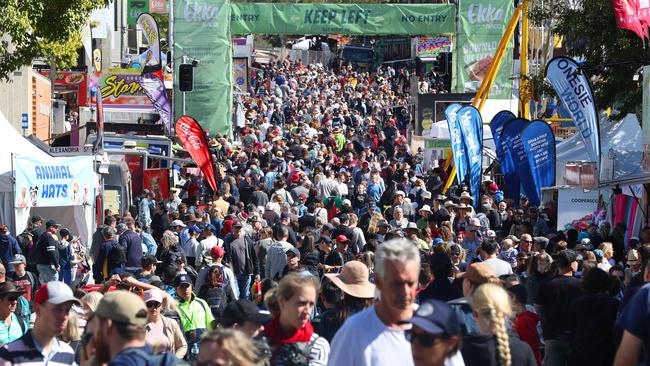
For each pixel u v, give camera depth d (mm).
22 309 23859
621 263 37438
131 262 42906
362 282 19312
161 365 12617
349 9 93625
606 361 20141
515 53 98062
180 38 91812
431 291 20969
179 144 81875
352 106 146375
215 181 61000
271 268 38406
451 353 11898
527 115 70250
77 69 87250
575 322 21141
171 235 41250
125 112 84750
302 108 128750
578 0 59625
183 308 25875
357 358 13008
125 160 67062
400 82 173000
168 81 97250
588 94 46688
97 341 12922
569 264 23922
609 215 46094
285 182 65812
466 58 93062
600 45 56594
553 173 50375
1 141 44594
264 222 46156
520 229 45531
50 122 80875
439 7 93000
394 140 95875
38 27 54031
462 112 54844
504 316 14508
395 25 93750
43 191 44125
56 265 42094
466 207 48219
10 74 70688
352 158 77375
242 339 11633
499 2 92438
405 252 12922
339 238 37656
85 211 47781
